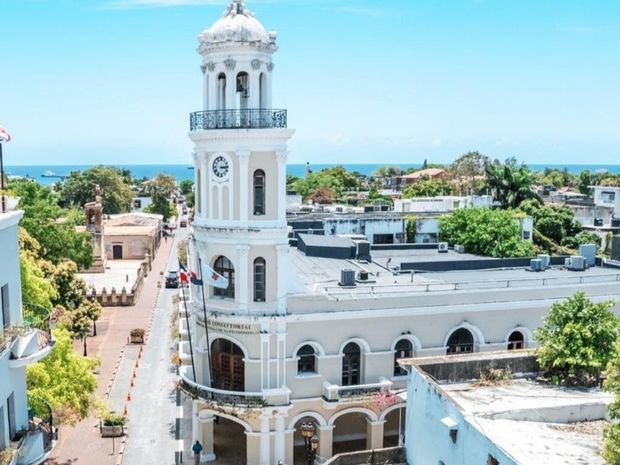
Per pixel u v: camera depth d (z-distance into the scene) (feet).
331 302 120.37
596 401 74.84
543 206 284.00
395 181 610.65
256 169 116.16
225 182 116.88
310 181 523.70
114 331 215.51
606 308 88.53
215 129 115.55
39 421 89.04
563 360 84.43
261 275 118.52
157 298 266.57
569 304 89.51
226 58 115.34
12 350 76.54
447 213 234.38
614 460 58.85
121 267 328.08
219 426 140.15
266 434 119.14
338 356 122.11
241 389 121.60
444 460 72.33
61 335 109.60
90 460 124.57
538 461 62.39
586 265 157.69
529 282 134.51
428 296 124.67
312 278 134.92
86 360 113.91
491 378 84.23
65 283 180.14
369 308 122.11
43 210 217.15
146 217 403.95
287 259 118.62
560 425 71.20
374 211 252.01
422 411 77.71
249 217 116.47
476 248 210.79
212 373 123.24
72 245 233.14
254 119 115.75
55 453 126.93
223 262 120.47
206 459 124.47
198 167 121.39
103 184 493.77
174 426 140.36
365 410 123.13
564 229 282.15
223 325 119.03
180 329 164.76
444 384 83.05
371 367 123.95
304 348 121.70
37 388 100.63
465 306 126.21
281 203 116.98
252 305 118.11
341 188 530.27
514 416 71.46
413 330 125.39
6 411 75.05
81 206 485.56
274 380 119.44
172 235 471.62
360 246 159.12
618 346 64.08
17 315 79.77
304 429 119.65
